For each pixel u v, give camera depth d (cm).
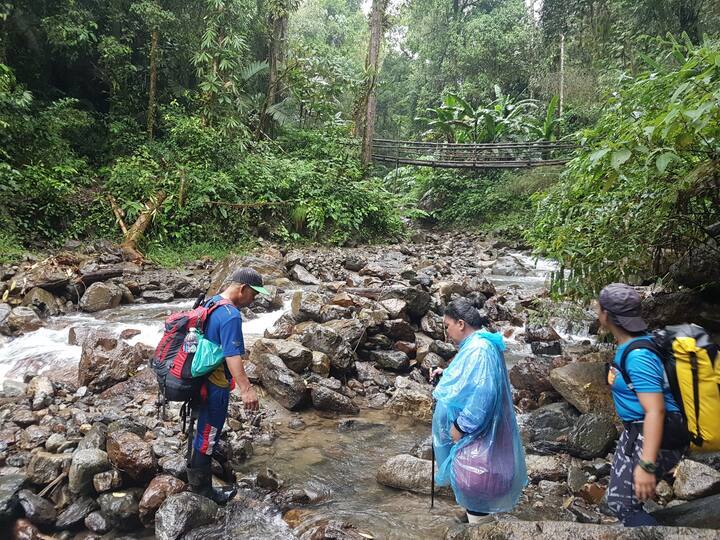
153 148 1414
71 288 822
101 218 1203
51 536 324
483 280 936
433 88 3281
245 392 325
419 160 2023
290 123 1889
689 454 361
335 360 590
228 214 1358
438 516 338
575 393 460
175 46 1603
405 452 441
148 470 353
